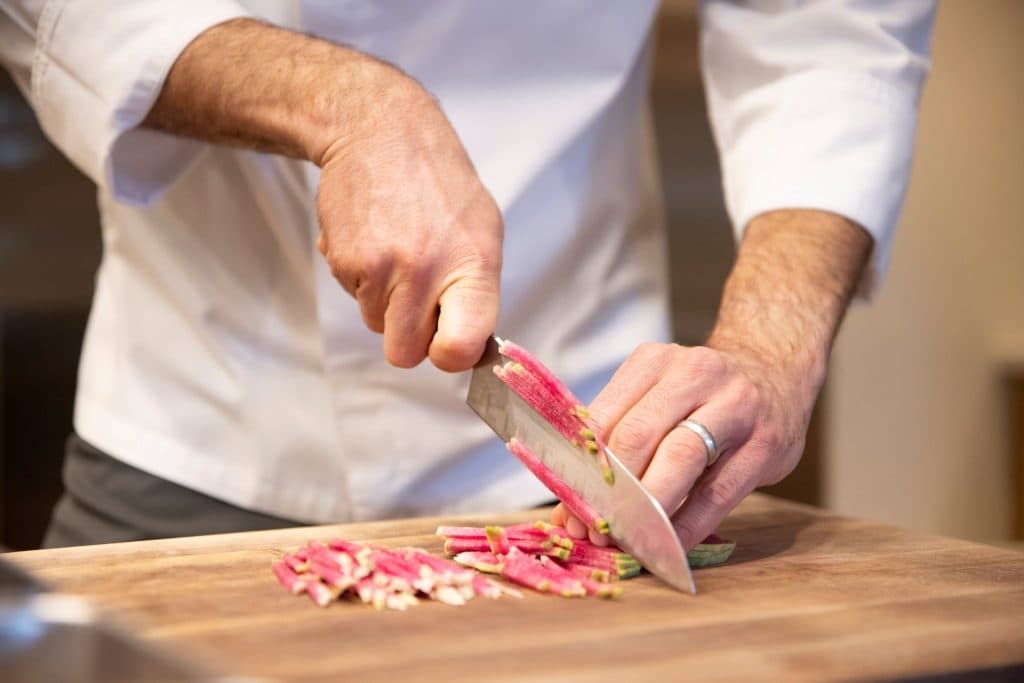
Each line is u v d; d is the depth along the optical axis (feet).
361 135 3.75
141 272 5.08
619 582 3.71
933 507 12.06
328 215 3.74
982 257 12.03
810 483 11.32
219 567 3.74
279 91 3.92
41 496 8.33
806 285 4.36
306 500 5.00
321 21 4.72
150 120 4.31
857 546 4.25
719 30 5.27
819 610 3.42
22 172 8.01
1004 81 11.94
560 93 5.00
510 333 5.05
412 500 4.97
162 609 3.28
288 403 4.94
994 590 3.66
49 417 8.30
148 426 4.98
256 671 2.79
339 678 2.75
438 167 3.74
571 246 5.07
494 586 3.52
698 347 4.01
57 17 4.31
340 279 3.80
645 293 5.37
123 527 4.95
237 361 4.95
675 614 3.35
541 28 4.89
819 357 4.21
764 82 5.10
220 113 4.05
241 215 4.89
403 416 4.88
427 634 3.10
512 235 4.91
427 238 3.64
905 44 5.01
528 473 5.04
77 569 3.67
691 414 3.83
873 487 11.76
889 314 11.66
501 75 4.94
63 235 8.15
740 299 4.37
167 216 5.00
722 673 2.86
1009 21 11.89
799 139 4.74
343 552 3.66
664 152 9.61
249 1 4.79
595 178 5.13
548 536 3.88
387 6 4.75
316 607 3.33
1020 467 12.10
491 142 4.92
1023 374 11.97
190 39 4.10
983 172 11.93
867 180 4.64
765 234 4.59
